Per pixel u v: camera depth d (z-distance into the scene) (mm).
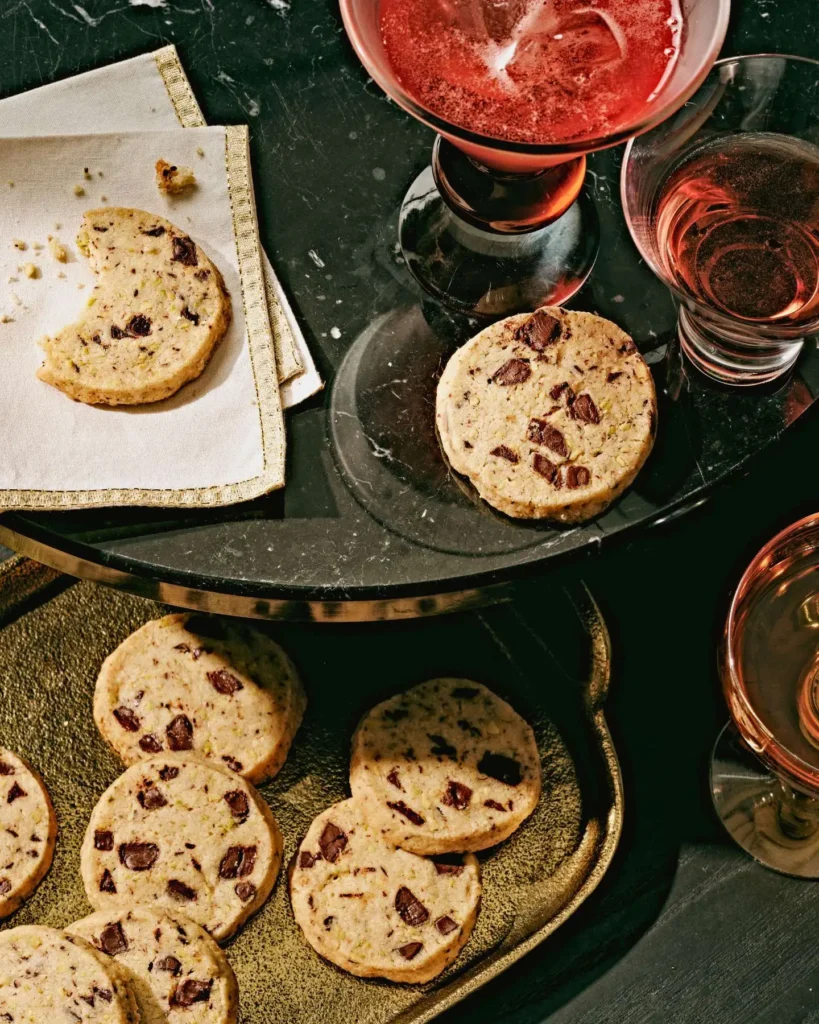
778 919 839
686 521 802
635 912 839
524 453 789
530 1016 826
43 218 805
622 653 870
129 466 782
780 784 853
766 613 838
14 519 784
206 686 845
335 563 786
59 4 843
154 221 803
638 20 752
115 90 826
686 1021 827
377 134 835
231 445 787
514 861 835
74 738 847
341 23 846
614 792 836
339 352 810
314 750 847
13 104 822
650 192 791
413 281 819
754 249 795
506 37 750
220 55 841
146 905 820
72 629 858
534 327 801
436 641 856
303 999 818
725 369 806
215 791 831
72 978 799
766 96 793
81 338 789
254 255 807
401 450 799
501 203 802
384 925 819
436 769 834
